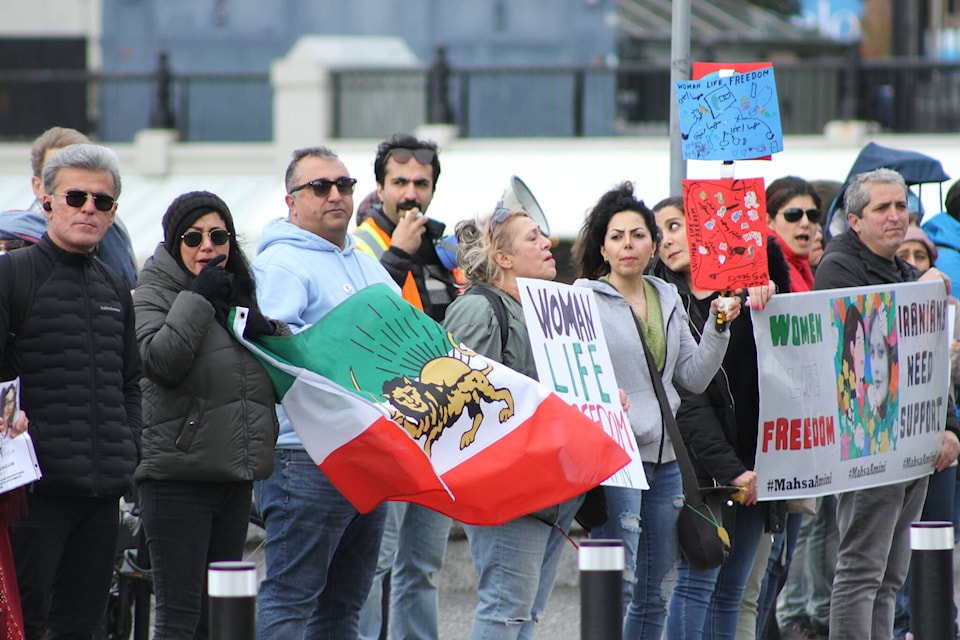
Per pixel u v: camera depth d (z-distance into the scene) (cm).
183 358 1789
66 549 1853
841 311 2352
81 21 7662
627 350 2102
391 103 6781
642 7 7600
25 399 1800
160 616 1841
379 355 1934
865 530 2403
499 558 1961
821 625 2848
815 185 3244
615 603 1656
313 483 1950
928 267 2884
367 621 2378
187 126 7012
